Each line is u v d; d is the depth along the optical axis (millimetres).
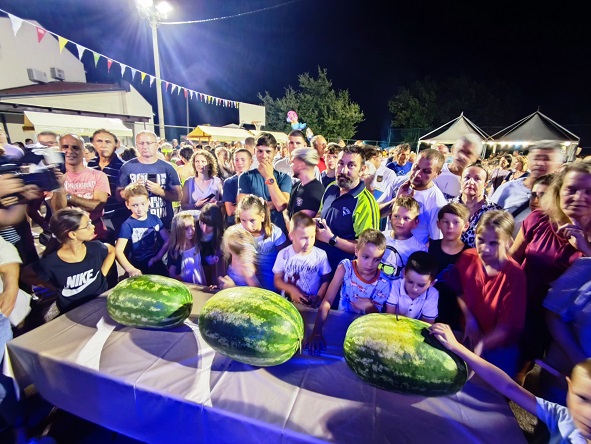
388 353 1417
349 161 2602
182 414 1389
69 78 17500
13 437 1865
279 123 24781
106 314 2027
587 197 1713
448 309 2246
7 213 2293
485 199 2463
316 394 1418
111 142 3910
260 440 1287
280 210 3039
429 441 1222
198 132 17078
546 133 7352
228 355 1583
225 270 2852
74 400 1634
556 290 1763
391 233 2418
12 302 2307
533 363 2174
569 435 1270
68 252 2330
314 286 2494
